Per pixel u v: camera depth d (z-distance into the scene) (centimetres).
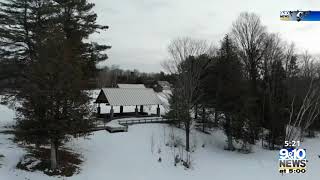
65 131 2189
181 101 3872
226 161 3253
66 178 2142
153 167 2745
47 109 2141
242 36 5512
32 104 2120
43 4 2995
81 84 2330
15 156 2341
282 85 5178
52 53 2159
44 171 2178
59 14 3036
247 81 4706
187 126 3553
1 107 5131
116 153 2988
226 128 3844
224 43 4603
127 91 4756
